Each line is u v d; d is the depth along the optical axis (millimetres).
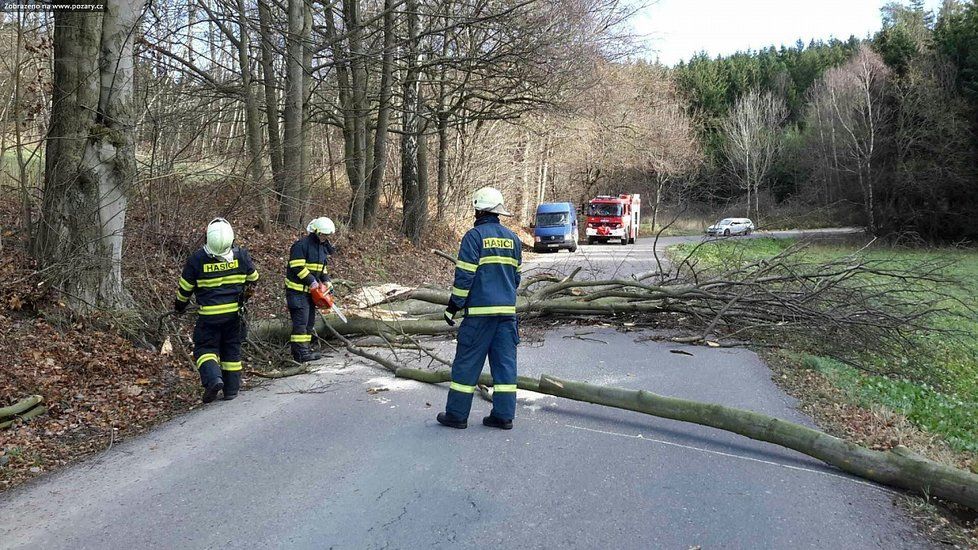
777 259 9953
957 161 39031
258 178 13320
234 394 6668
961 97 40781
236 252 6586
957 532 3949
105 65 8086
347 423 5750
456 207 29219
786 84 73375
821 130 49562
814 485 4555
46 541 3762
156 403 6492
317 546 3637
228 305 6504
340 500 4195
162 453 5129
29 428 5672
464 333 5551
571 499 4227
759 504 4215
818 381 7492
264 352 7953
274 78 15992
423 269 18078
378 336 8953
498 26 16969
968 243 37562
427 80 20297
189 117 12672
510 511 4047
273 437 5422
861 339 8695
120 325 7859
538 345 9055
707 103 68062
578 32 18000
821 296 9062
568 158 44406
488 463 4809
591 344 9156
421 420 5820
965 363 10328
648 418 5953
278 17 16984
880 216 40688
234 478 4582
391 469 4691
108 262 8094
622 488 4410
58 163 7984
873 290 9586
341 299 10445
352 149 19266
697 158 53781
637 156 46906
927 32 49031
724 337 9281
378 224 20875
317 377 7430
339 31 18984
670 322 10047
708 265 11586
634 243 42094
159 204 11133
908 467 4480
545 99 19000
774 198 58906
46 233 8062
